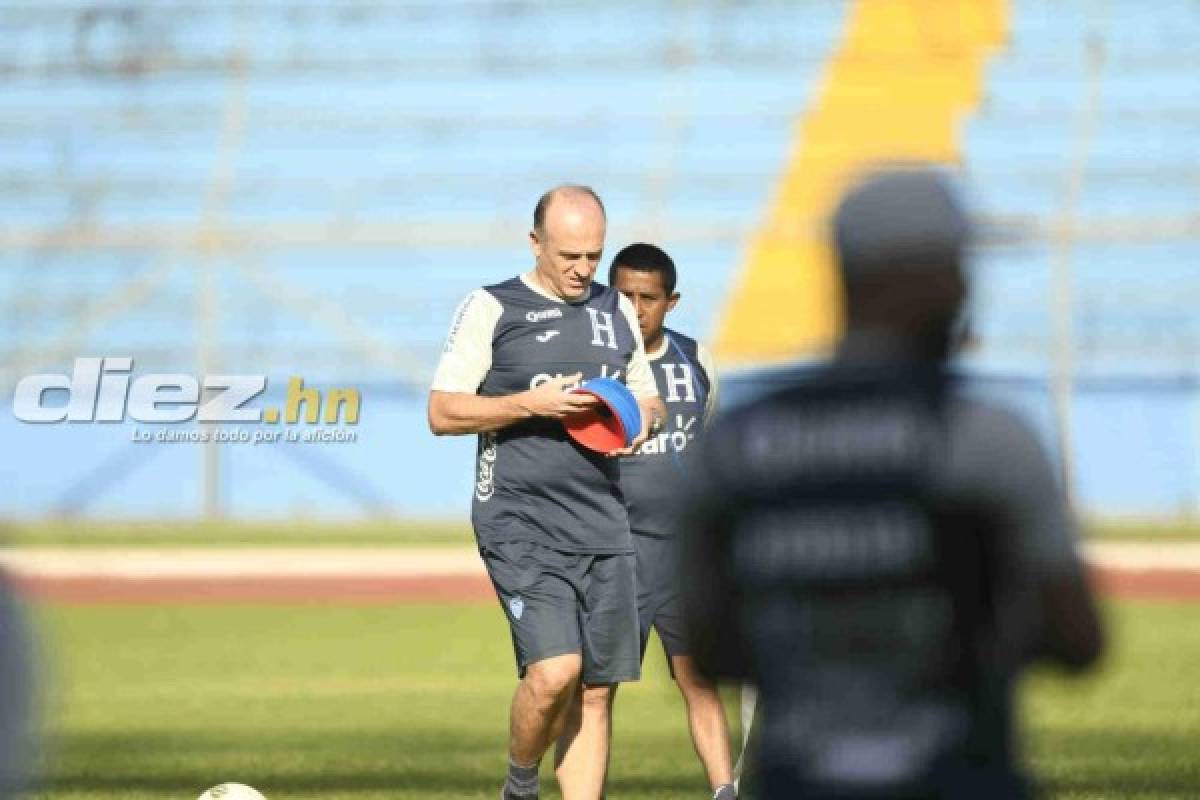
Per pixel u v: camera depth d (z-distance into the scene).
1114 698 50.69
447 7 137.75
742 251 127.38
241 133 135.38
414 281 127.56
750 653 13.53
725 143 132.12
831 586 13.15
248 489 120.19
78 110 136.88
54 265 129.00
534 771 29.45
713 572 13.60
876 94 133.25
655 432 29.58
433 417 28.56
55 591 85.12
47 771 37.84
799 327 124.62
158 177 133.38
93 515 120.19
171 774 39.38
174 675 58.41
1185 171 127.25
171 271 127.88
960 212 13.29
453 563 92.25
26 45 138.88
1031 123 131.00
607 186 131.00
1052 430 13.80
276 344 126.12
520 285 29.36
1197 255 123.12
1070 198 127.00
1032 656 13.22
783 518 13.30
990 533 13.06
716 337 125.12
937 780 12.92
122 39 139.00
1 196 133.12
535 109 134.62
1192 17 134.00
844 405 13.30
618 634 29.08
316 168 133.12
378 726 47.28
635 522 31.55
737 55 135.25
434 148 133.88
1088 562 13.03
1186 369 119.25
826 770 13.03
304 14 138.50
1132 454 118.75
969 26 135.12
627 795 36.44
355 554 96.19
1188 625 70.19
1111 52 133.00
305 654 63.84
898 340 13.36
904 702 13.07
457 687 55.28
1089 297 122.50
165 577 88.94
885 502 13.11
